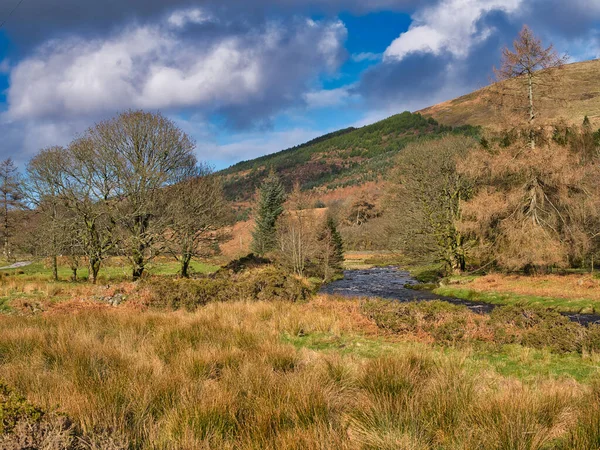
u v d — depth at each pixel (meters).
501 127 25.03
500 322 9.95
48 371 5.34
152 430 3.48
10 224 40.03
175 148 22.08
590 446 3.15
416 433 3.46
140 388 4.38
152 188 20.92
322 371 5.34
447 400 4.03
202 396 4.27
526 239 22.50
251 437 3.52
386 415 3.79
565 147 23.48
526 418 3.54
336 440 3.28
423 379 5.04
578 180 22.55
